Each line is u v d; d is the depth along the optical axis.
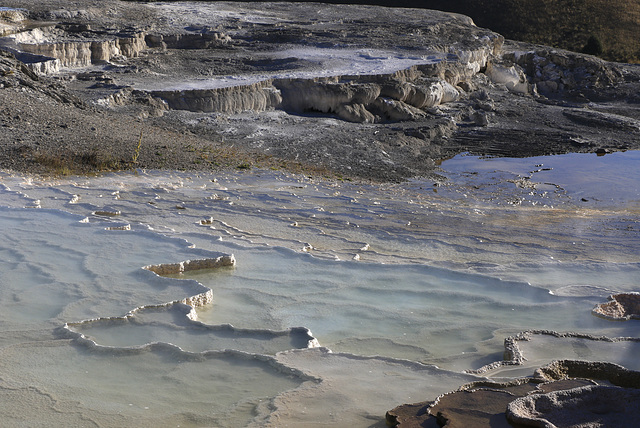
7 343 5.30
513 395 4.24
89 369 4.89
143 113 23.33
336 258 8.30
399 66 31.22
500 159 25.17
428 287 7.33
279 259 8.18
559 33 59.22
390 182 20.61
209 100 25.48
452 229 11.66
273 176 17.20
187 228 9.73
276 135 23.80
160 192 13.08
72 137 17.09
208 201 12.39
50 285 6.66
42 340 5.36
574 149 27.03
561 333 5.82
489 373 4.98
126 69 28.72
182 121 23.72
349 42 36.72
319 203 13.62
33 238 8.32
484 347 5.71
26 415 4.18
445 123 28.62
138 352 5.17
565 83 39.91
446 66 33.25
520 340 5.65
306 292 7.07
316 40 36.75
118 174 14.94
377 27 41.16
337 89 27.45
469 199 18.73
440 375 4.79
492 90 36.78
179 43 34.38
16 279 6.81
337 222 11.30
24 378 4.71
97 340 5.49
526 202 19.00
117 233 8.69
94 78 26.55
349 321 6.36
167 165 16.59
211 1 48.62
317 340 5.81
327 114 27.92
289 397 4.40
